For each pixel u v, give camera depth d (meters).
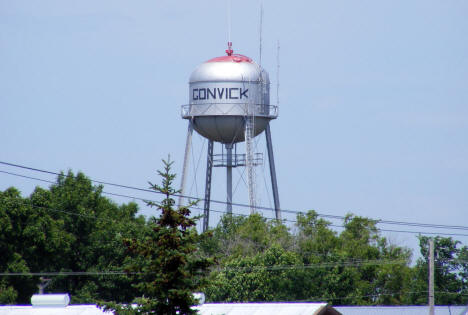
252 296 193.12
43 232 194.88
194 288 98.81
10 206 193.12
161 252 97.31
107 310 101.50
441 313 173.62
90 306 128.50
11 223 193.12
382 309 175.75
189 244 99.06
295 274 197.75
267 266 198.25
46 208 199.50
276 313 121.69
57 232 197.75
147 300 98.88
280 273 197.25
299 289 198.50
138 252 98.25
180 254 96.62
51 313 126.06
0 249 192.62
